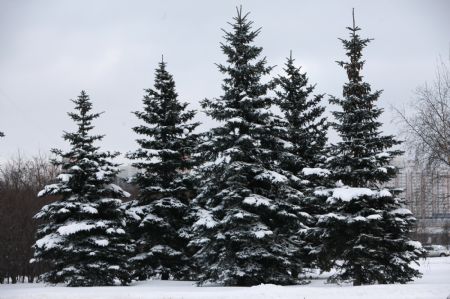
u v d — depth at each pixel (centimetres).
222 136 2386
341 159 2219
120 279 2603
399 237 2188
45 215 2658
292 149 2673
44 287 2461
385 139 2217
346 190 2112
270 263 2391
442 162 2939
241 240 2267
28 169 5722
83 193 2698
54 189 2655
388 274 2097
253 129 2392
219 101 2489
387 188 2203
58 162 2706
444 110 2930
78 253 2545
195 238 2494
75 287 2370
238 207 2373
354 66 2295
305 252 2714
